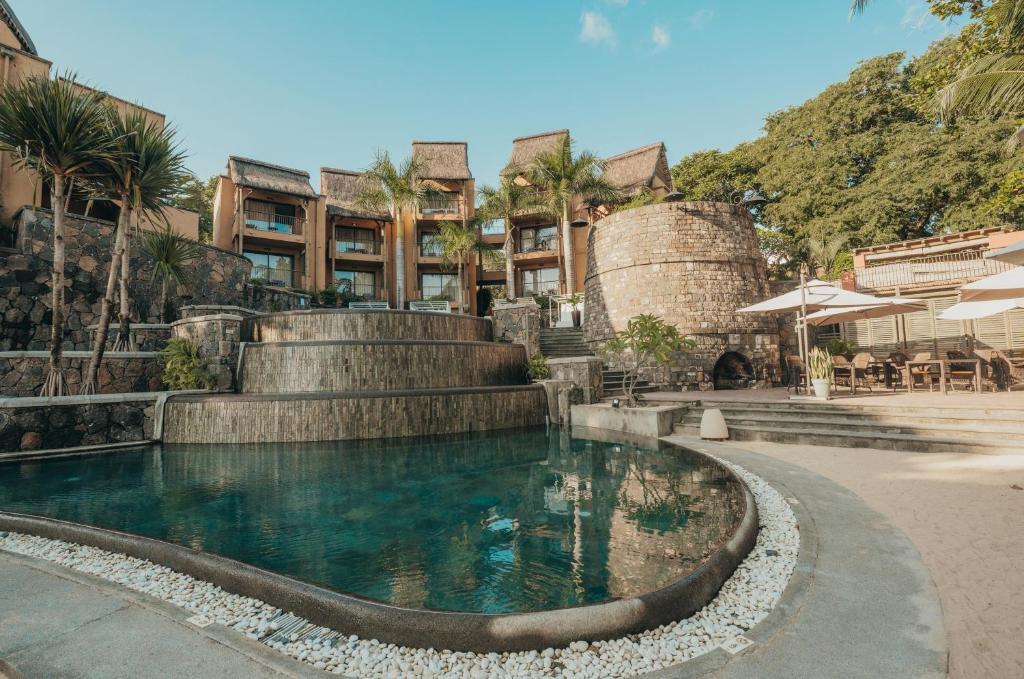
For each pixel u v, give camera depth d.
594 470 7.00
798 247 26.11
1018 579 3.14
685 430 10.27
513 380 14.09
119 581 3.52
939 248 18.23
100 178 10.98
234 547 4.18
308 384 10.99
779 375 17.59
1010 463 6.39
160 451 8.80
